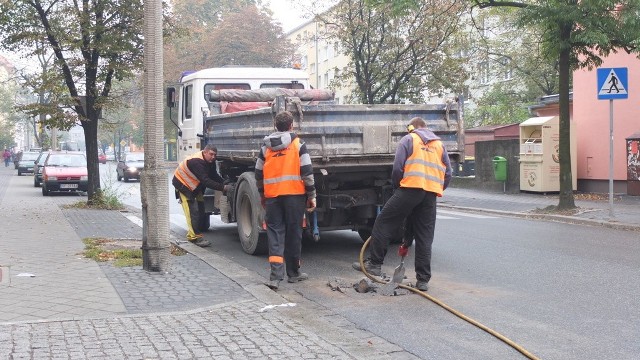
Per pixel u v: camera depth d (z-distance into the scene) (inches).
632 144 727.7
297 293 302.8
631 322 245.6
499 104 1411.2
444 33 961.5
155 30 332.8
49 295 277.4
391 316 260.2
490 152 904.3
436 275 335.9
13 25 673.0
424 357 209.9
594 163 797.9
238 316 248.5
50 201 847.1
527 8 601.6
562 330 236.8
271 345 212.1
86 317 242.7
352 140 372.5
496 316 257.1
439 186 298.2
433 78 1016.2
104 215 632.4
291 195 312.0
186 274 326.6
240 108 483.5
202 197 472.4
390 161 382.6
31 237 453.4
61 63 683.4
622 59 753.0
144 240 334.0
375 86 1069.1
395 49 989.8
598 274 334.0
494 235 484.7
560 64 611.8
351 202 394.3
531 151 807.1
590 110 799.7
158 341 214.2
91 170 729.6
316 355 202.7
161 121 335.3
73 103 694.5
